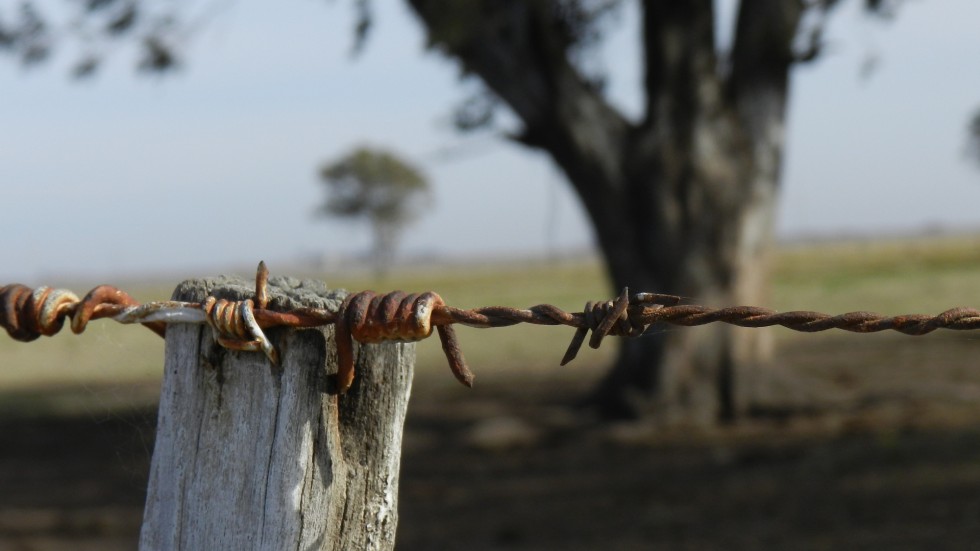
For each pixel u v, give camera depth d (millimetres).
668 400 10375
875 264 50656
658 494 7387
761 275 10578
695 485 7602
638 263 10273
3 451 10508
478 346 19484
